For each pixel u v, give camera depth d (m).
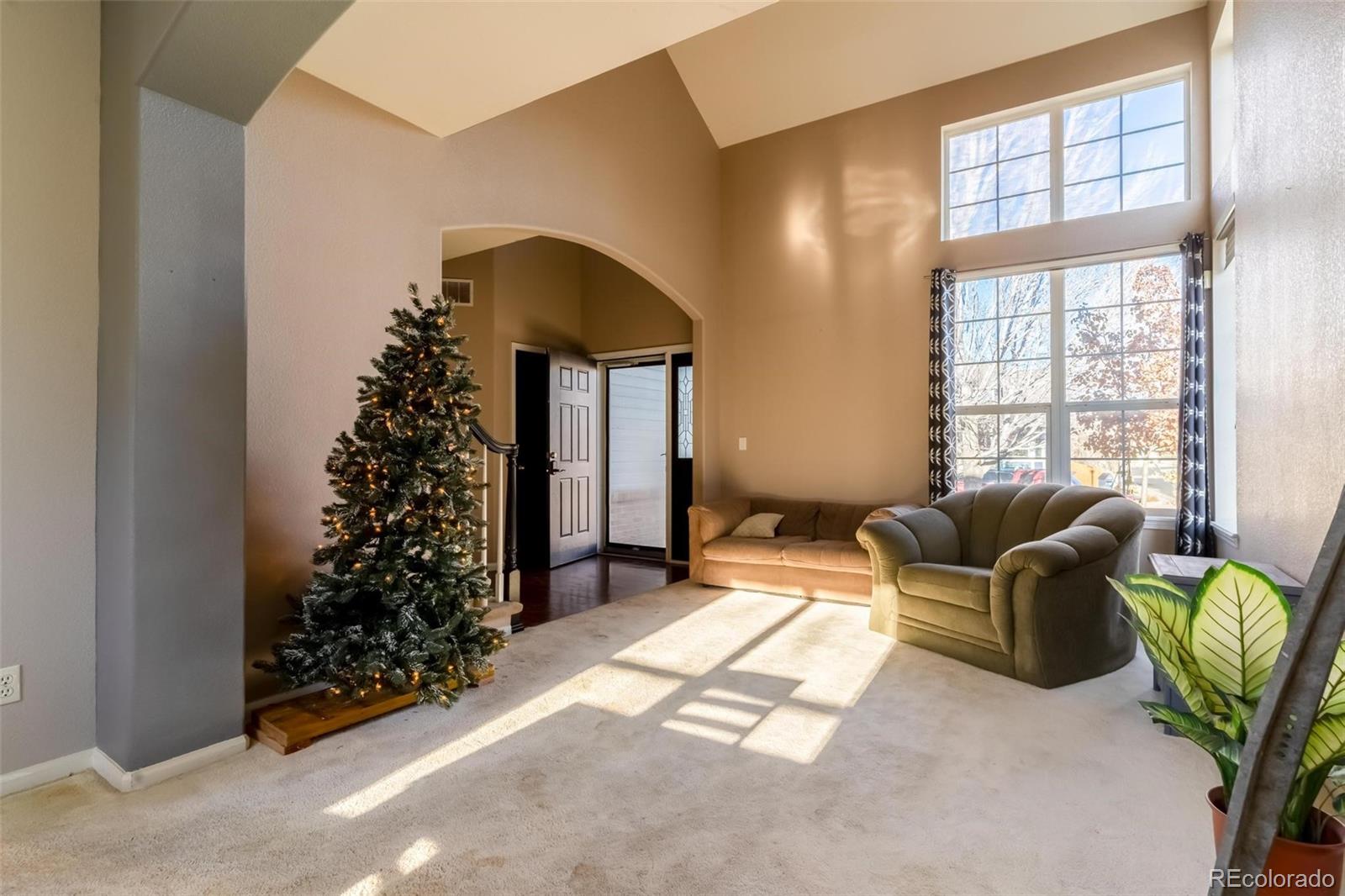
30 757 2.24
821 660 3.54
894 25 4.94
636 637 3.96
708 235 6.11
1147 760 2.40
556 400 6.50
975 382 5.14
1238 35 3.50
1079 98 4.74
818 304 5.75
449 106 3.29
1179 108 4.44
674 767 2.35
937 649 3.64
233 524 2.45
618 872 1.77
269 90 2.34
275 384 2.92
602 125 4.83
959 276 5.13
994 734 2.62
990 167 5.09
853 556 4.65
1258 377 3.19
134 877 1.75
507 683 3.19
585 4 2.48
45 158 2.28
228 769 2.34
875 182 5.49
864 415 5.52
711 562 5.40
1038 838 1.93
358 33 2.68
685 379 6.55
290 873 1.77
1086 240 4.66
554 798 2.15
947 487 4.95
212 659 2.39
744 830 1.97
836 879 1.74
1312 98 2.44
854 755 2.45
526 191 4.18
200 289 2.35
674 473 6.62
